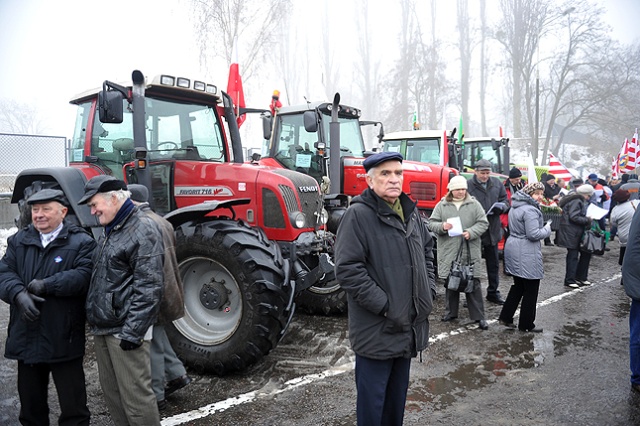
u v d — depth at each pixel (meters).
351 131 7.15
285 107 6.62
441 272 5.19
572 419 3.16
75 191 4.43
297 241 4.44
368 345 2.43
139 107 4.17
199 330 4.02
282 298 3.79
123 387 2.52
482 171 6.08
